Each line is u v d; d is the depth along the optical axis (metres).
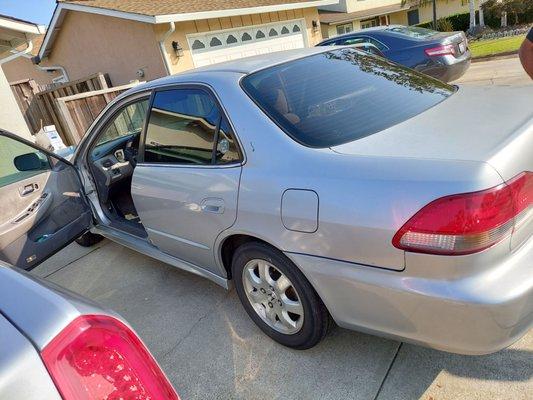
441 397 1.99
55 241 3.12
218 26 11.57
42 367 0.99
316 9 14.43
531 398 1.90
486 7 22.78
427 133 1.94
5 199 2.82
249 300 2.57
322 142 2.07
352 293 1.90
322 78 2.56
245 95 2.35
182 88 2.69
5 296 1.17
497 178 1.57
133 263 3.98
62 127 9.73
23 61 15.98
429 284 1.65
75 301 1.21
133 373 1.17
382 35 7.88
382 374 2.18
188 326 2.90
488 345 1.65
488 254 1.57
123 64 11.86
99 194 3.98
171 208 2.77
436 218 1.57
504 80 7.88
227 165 2.35
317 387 2.19
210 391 2.33
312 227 1.93
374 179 1.75
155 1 11.70
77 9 11.64
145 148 2.99
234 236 2.45
